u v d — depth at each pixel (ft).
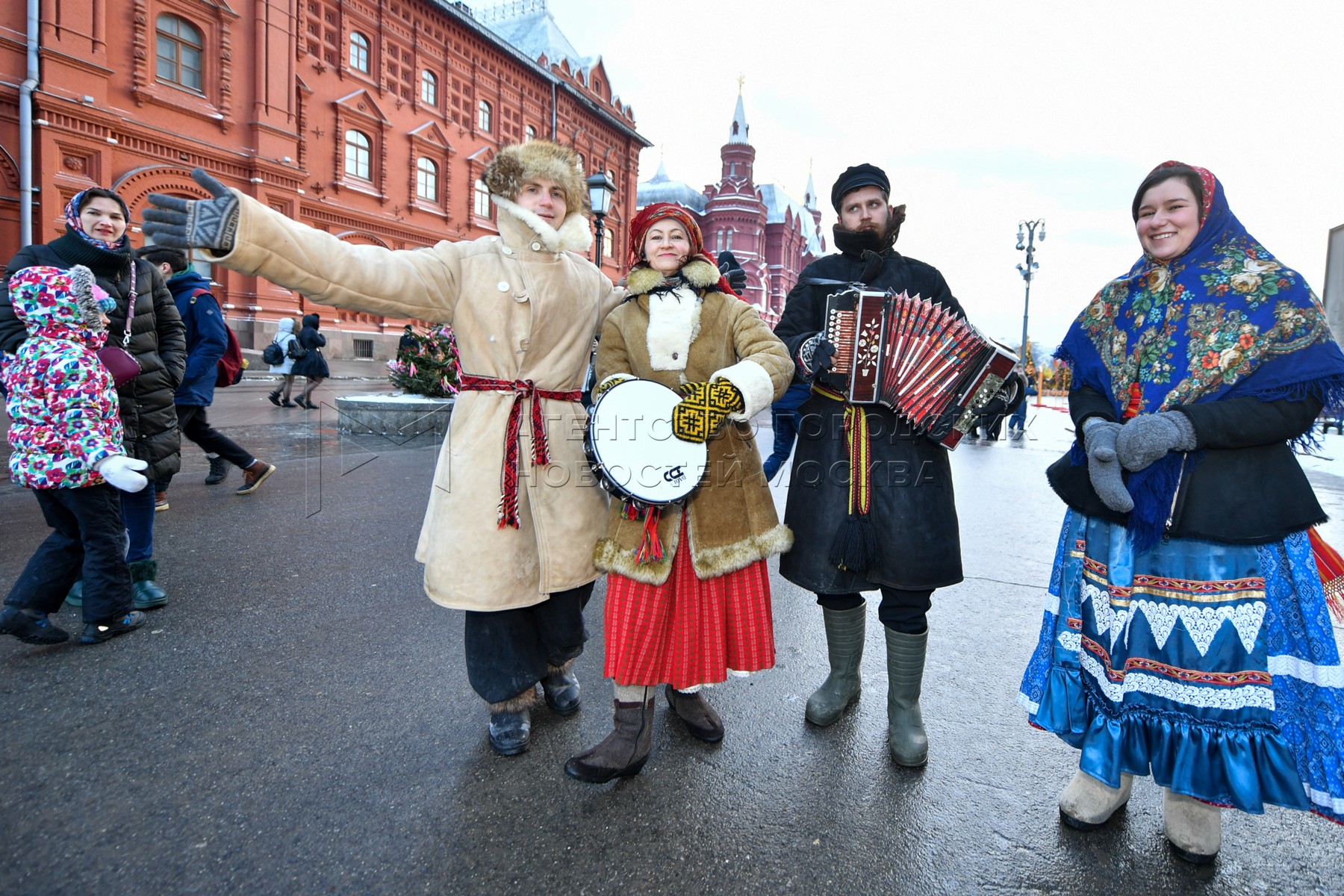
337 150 74.74
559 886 5.47
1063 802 6.41
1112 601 5.96
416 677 8.77
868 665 9.70
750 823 6.29
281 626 10.18
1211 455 5.60
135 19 56.75
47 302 8.52
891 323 6.88
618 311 7.40
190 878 5.41
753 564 7.26
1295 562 5.49
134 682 8.42
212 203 5.41
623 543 6.86
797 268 238.27
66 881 5.33
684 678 6.84
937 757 7.42
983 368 6.64
